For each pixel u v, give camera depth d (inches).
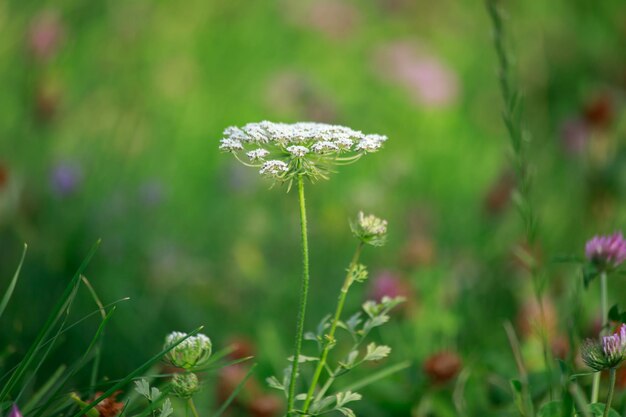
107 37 75.4
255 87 81.5
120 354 44.6
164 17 82.6
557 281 48.2
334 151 32.7
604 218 55.4
